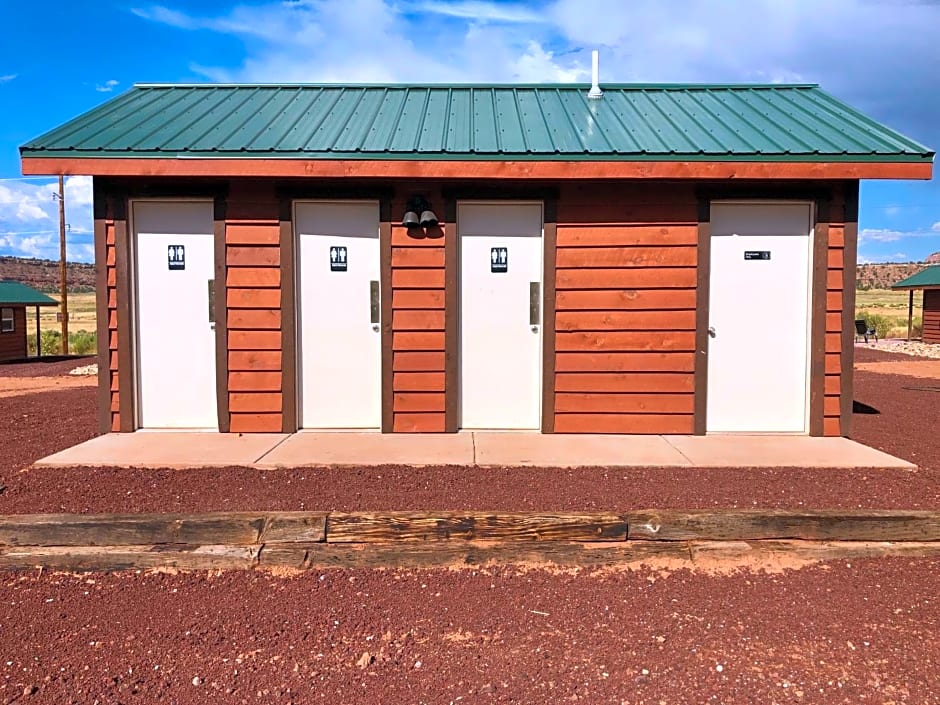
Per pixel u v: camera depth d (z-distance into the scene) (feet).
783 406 22.36
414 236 21.89
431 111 24.44
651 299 21.94
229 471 17.97
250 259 21.95
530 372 22.49
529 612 11.53
